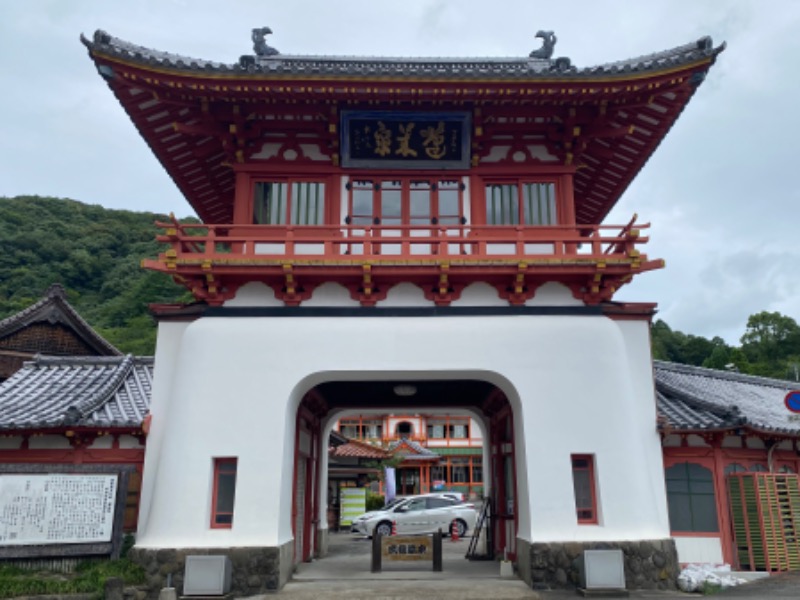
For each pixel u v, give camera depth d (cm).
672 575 1080
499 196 1313
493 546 1628
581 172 1520
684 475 1248
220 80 1120
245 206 1273
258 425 1112
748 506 1211
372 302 1191
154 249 7394
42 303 2784
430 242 1170
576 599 1009
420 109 1238
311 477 1638
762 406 1669
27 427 1124
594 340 1173
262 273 1151
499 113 1256
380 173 1306
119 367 1462
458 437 5944
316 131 1303
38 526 1059
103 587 969
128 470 1134
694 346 6178
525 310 1201
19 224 7269
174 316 1234
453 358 1153
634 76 1128
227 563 1020
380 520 2484
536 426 1128
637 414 1202
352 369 1143
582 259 1162
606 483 1108
